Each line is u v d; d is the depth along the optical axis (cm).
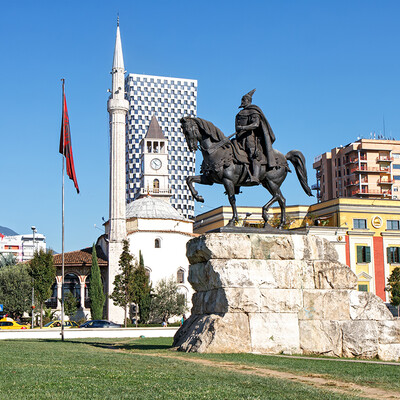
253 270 2156
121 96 9275
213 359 1819
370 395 1330
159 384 1306
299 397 1215
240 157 2289
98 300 8519
